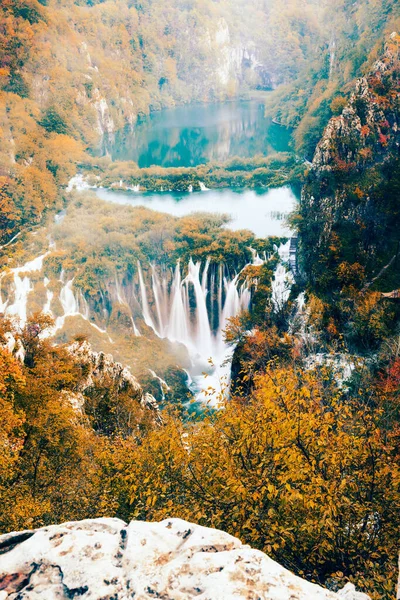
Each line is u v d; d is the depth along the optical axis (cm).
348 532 1220
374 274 8369
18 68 19888
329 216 9550
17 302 12681
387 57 11444
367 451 1347
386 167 10175
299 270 9838
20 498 2438
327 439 1353
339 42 19612
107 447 2358
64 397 3681
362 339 6862
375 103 10888
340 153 10456
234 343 9150
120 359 10669
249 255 11581
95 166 18500
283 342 7031
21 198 15638
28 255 14075
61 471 2862
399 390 2969
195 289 11606
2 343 4238
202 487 1396
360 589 1062
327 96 17538
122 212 14788
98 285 12512
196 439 1499
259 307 9256
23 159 17238
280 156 18350
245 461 1382
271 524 1191
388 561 1148
